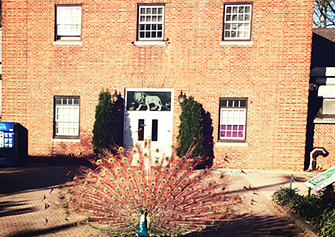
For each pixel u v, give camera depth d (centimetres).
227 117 1196
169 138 1213
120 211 543
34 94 1238
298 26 1139
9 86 1239
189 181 558
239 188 932
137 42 1197
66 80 1227
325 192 696
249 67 1167
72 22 1230
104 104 1180
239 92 1173
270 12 1147
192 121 1146
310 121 1195
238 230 625
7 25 1225
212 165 1186
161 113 1211
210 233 605
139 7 1202
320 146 1201
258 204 792
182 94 1194
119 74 1212
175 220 532
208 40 1177
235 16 1177
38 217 678
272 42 1153
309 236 604
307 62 1143
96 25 1208
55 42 1219
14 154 1217
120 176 558
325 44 1455
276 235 605
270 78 1160
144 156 578
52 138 1240
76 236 586
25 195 835
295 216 685
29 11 1219
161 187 542
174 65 1193
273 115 1165
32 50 1227
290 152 1166
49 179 1008
